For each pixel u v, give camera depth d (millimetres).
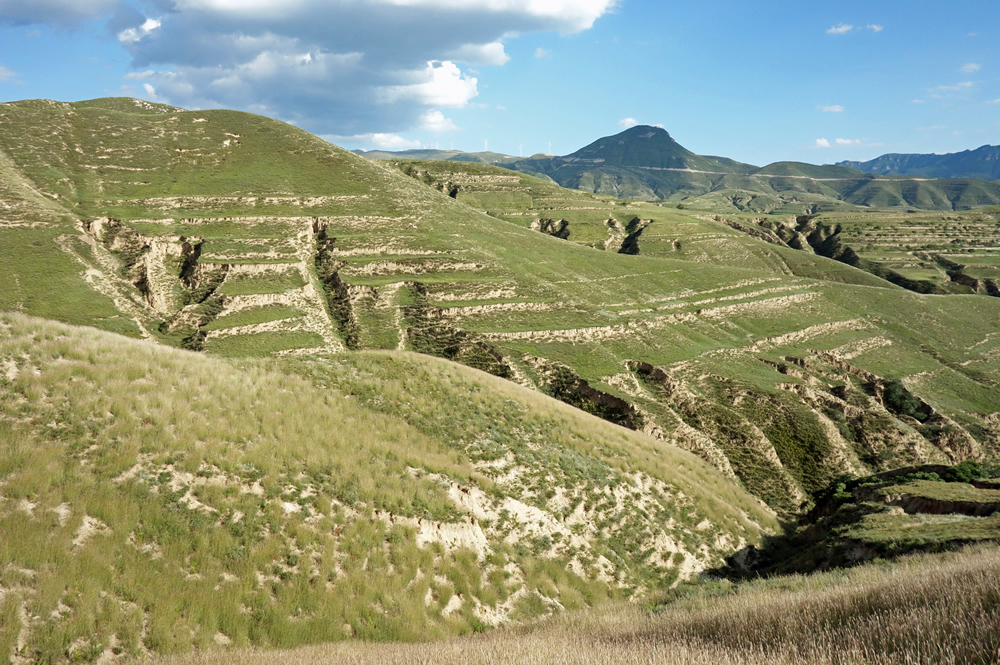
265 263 80875
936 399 77312
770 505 49625
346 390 26781
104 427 16984
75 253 75125
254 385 23359
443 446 24812
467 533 19406
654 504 27422
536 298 84688
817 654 6695
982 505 24594
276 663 10938
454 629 15977
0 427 15719
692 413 60031
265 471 17797
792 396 64688
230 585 14172
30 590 11938
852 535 22438
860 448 61594
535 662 8164
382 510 18312
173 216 91562
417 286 83000
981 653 5594
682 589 21797
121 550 13734
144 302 72250
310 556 15789
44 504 13852
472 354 67250
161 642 12328
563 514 24047
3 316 21078
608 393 58062
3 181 87312
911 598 7875
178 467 16578
